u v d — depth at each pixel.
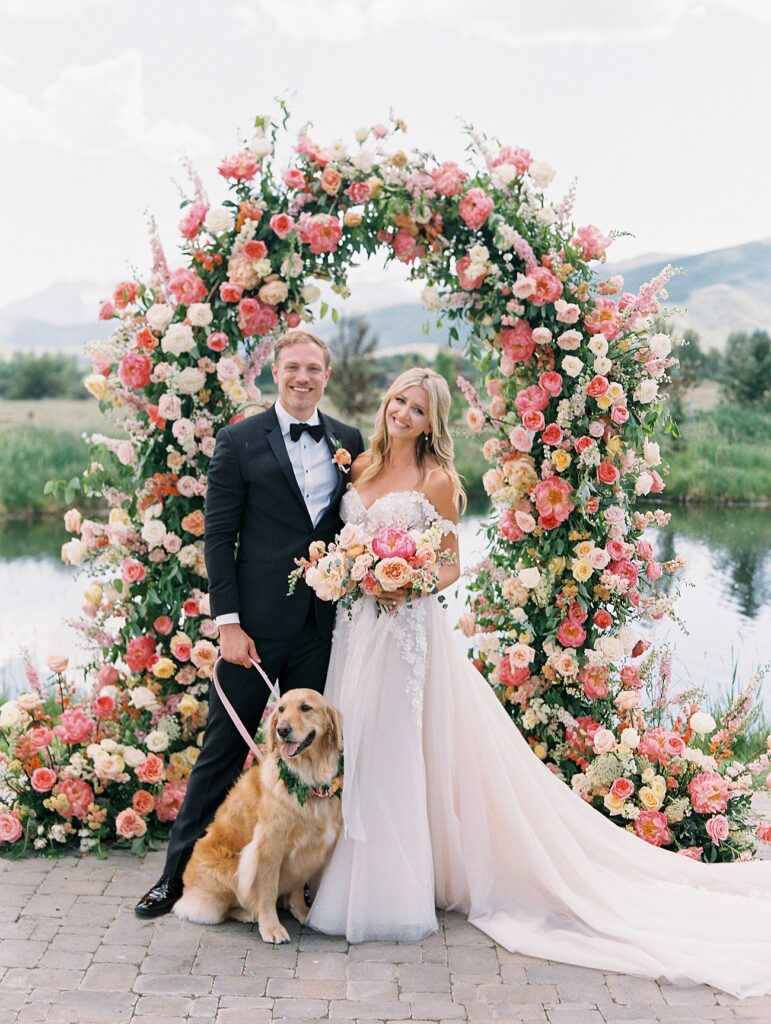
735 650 8.02
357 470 3.79
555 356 4.27
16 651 8.22
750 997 3.10
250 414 4.32
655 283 4.28
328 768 3.40
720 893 3.72
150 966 3.21
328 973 3.20
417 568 3.43
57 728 4.34
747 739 5.71
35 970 3.16
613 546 4.29
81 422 19.83
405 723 3.53
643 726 4.38
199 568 4.27
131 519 4.37
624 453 4.38
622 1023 2.93
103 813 4.16
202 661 4.22
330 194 4.11
